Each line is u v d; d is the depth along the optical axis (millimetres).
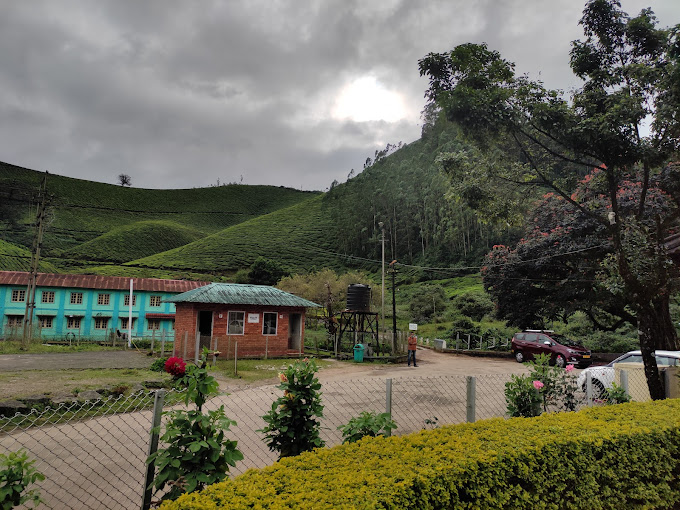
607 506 3861
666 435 4258
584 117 7426
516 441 3516
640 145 6848
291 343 23797
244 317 21906
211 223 146250
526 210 9398
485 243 65125
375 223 86125
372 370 17672
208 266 72875
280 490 2525
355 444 3359
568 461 3568
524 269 25016
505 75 7570
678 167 11258
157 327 35688
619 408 4977
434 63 7613
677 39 6547
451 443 3340
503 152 8492
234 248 84812
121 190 158750
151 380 11039
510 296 25844
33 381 11203
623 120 6715
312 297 40500
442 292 48219
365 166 120625
